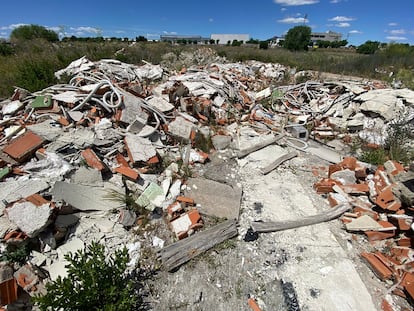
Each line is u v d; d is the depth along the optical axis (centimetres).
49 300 213
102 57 1216
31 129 425
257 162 547
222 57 1797
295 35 3066
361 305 274
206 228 363
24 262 281
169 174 453
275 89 1020
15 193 317
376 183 427
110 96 537
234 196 427
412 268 304
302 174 515
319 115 819
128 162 449
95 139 445
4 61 1049
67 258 240
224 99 806
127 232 340
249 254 329
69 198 334
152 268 304
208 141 587
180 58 1605
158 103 616
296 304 275
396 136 594
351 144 657
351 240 356
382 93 771
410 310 268
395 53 2020
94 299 227
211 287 288
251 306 271
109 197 367
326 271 311
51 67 893
